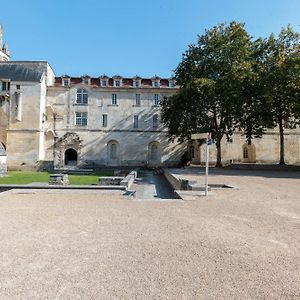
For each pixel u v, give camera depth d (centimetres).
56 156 5022
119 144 5134
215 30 3738
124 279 436
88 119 5131
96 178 2873
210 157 5072
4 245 593
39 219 838
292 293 397
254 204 1099
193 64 3756
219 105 3609
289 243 616
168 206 1054
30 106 4800
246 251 564
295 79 3125
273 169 3425
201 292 397
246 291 401
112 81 5297
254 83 3353
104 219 840
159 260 513
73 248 576
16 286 412
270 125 3556
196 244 605
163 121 4216
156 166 4972
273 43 3547
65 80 5303
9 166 4328
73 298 379
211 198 1238
